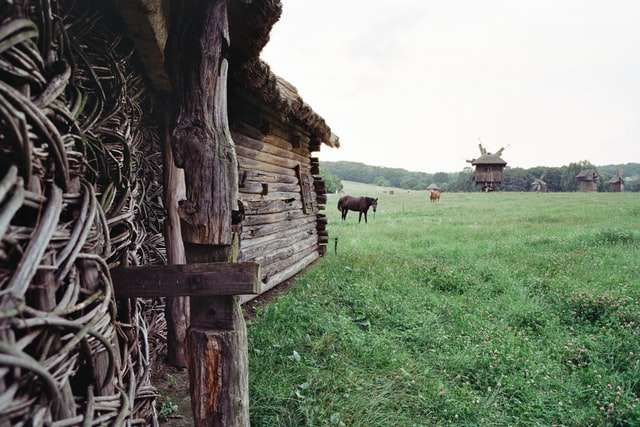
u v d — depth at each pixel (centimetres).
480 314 480
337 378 316
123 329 190
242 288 174
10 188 101
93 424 137
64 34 143
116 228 188
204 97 176
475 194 5097
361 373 330
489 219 1806
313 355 360
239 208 196
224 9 181
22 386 104
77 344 130
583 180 6981
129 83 271
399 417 274
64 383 122
